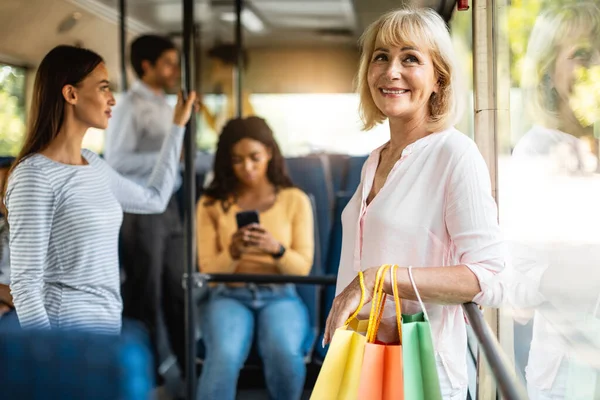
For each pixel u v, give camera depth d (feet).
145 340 4.52
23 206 7.00
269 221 11.45
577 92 5.84
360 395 4.59
